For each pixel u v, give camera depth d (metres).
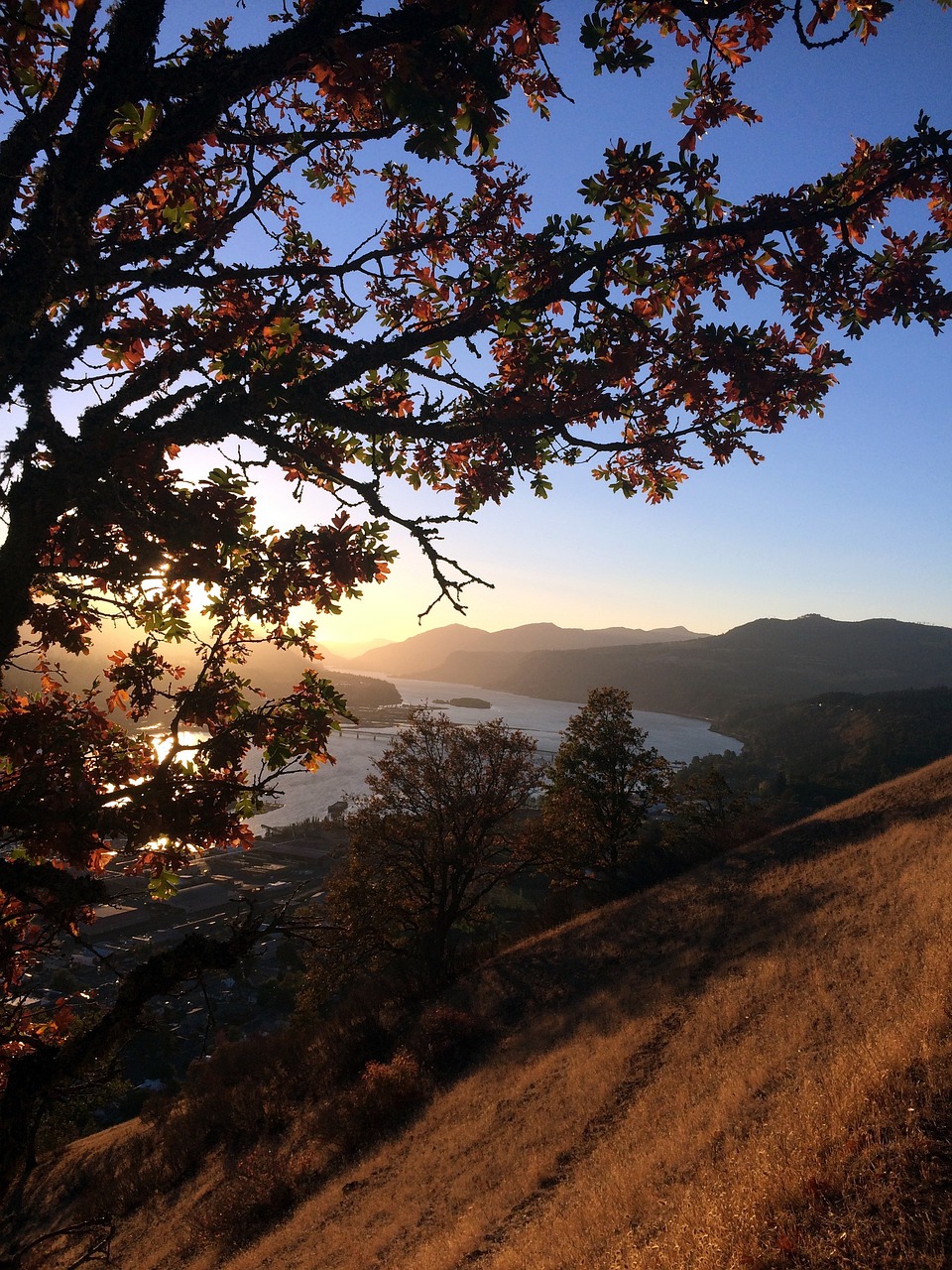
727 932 21.59
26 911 4.88
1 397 3.52
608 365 4.65
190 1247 16.44
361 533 4.82
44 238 3.47
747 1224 6.10
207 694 4.86
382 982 31.59
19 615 3.84
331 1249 12.93
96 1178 22.66
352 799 36.03
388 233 5.62
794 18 4.16
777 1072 10.50
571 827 39.62
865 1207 5.66
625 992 20.28
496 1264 8.95
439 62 3.61
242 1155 20.42
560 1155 12.14
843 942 15.77
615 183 4.30
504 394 5.11
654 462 5.33
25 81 4.07
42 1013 5.94
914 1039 7.95
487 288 4.58
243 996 63.00
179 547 3.96
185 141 3.88
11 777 4.66
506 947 34.72
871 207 4.22
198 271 4.35
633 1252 7.02
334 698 5.23
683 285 4.75
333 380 4.29
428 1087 20.20
